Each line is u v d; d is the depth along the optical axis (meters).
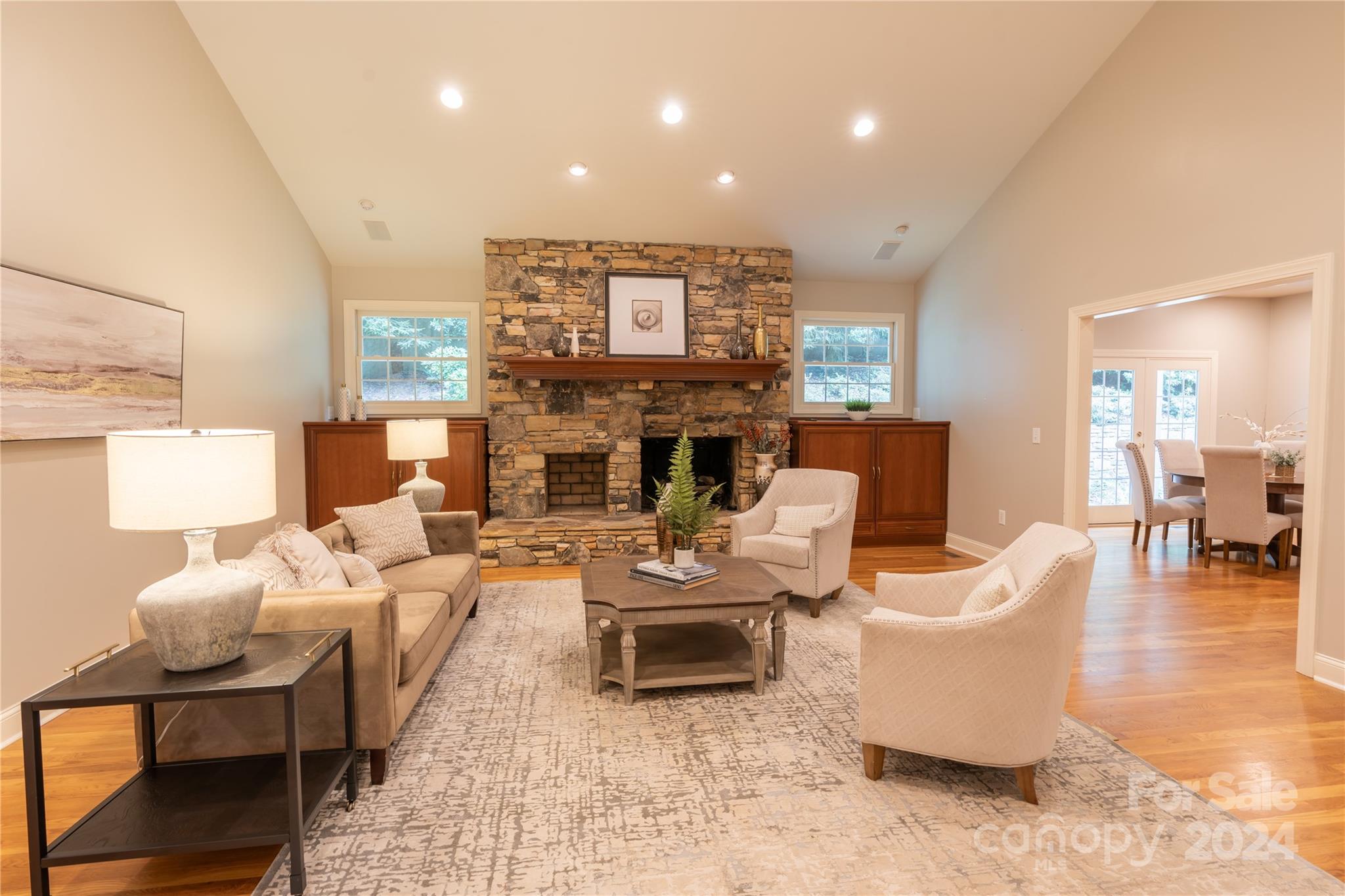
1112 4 3.79
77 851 1.58
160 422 3.45
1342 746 2.41
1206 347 7.00
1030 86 4.32
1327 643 2.96
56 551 2.76
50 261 2.74
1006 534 5.24
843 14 3.76
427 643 2.59
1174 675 3.06
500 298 5.60
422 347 6.14
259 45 3.84
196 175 3.81
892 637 2.09
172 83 3.57
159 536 3.47
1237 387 7.01
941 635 2.02
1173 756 2.34
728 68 4.08
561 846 1.84
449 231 5.50
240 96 4.16
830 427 5.96
